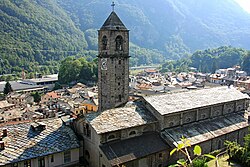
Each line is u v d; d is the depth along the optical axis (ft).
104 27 197.57
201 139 182.60
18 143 144.36
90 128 161.68
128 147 158.92
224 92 235.20
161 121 177.06
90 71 645.10
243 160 175.94
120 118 168.04
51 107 377.09
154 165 164.35
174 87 511.81
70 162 155.53
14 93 548.72
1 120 310.86
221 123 211.00
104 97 205.67
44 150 145.28
